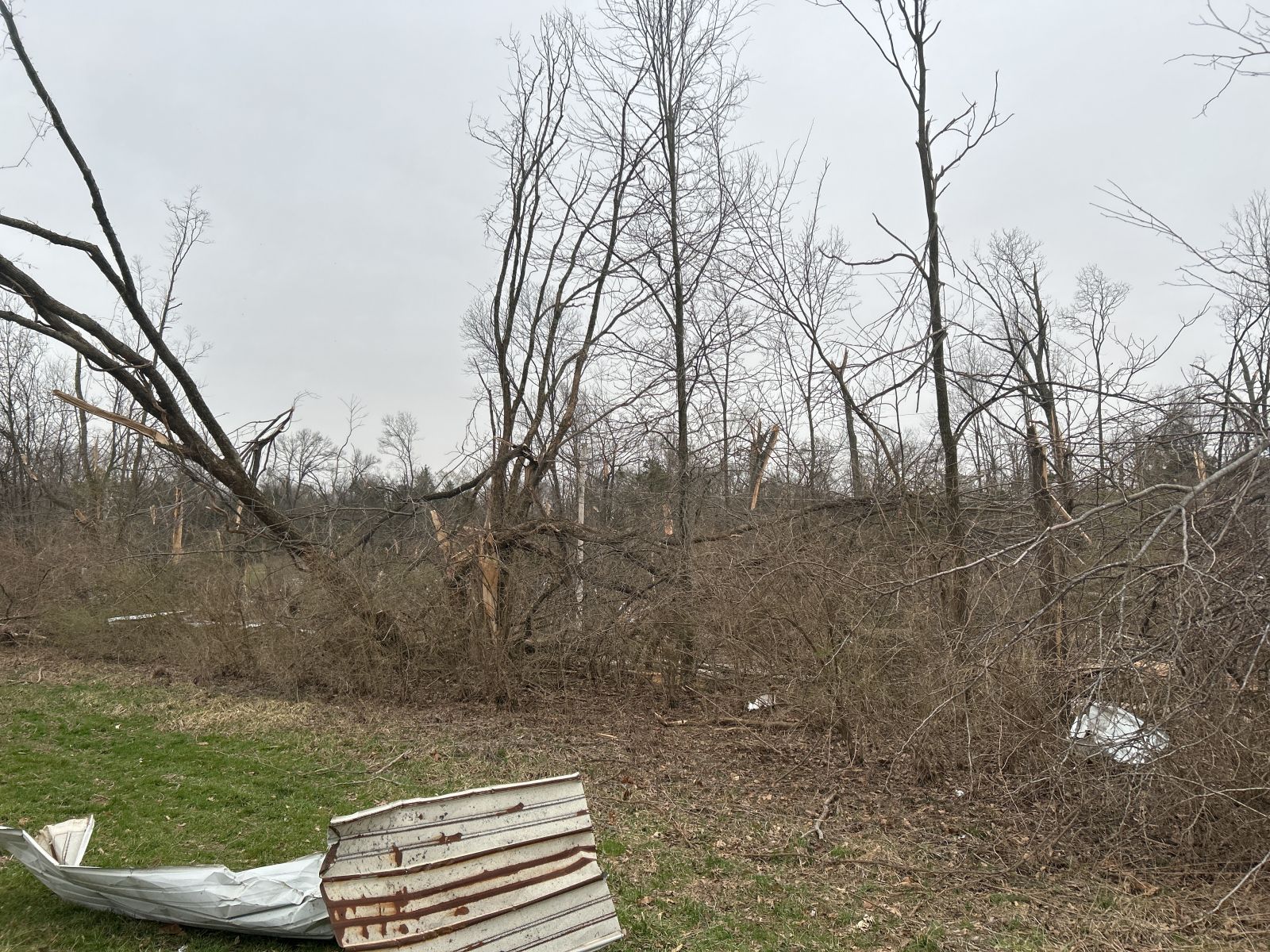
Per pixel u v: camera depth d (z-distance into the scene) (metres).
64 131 10.34
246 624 12.48
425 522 12.84
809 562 8.72
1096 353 8.22
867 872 5.50
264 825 6.23
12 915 4.52
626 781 7.59
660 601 10.58
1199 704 4.88
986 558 5.71
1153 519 5.48
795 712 9.17
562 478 13.92
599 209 13.37
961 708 6.40
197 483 12.66
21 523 22.61
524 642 11.50
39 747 8.42
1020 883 5.29
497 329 13.21
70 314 10.86
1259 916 4.68
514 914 3.80
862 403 9.82
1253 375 6.53
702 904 4.95
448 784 7.40
